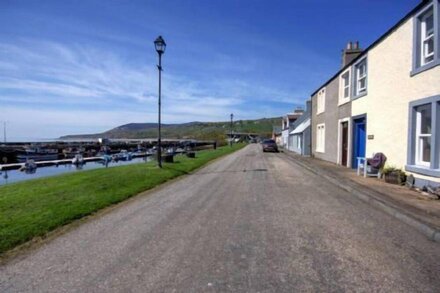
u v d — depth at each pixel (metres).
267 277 4.41
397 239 6.00
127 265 4.84
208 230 6.59
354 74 17.64
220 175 16.36
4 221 7.02
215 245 5.68
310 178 15.00
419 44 11.04
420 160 11.25
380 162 13.45
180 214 7.97
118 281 4.32
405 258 5.07
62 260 5.06
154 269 4.69
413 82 11.27
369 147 15.22
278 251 5.38
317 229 6.63
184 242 5.85
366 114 15.64
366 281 4.28
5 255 5.30
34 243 5.86
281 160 27.58
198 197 10.26
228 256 5.16
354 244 5.72
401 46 12.10
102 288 4.13
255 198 10.01
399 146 12.25
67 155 45.81
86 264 4.89
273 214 7.92
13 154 41.31
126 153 45.09
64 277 4.46
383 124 13.65
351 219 7.43
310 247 5.57
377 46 14.31
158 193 11.10
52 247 5.64
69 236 6.26
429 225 6.40
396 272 4.55
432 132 10.06
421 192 10.05
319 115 27.30
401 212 7.46
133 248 5.56
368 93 15.38
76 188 11.50
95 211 8.30
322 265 4.80
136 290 4.07
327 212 8.12
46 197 9.78
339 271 4.59
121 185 12.30
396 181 11.79
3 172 26.91
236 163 24.39
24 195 10.15
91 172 17.06
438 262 4.91
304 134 35.12
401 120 12.09
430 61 10.68
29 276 4.50
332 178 13.80
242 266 4.77
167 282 4.28
